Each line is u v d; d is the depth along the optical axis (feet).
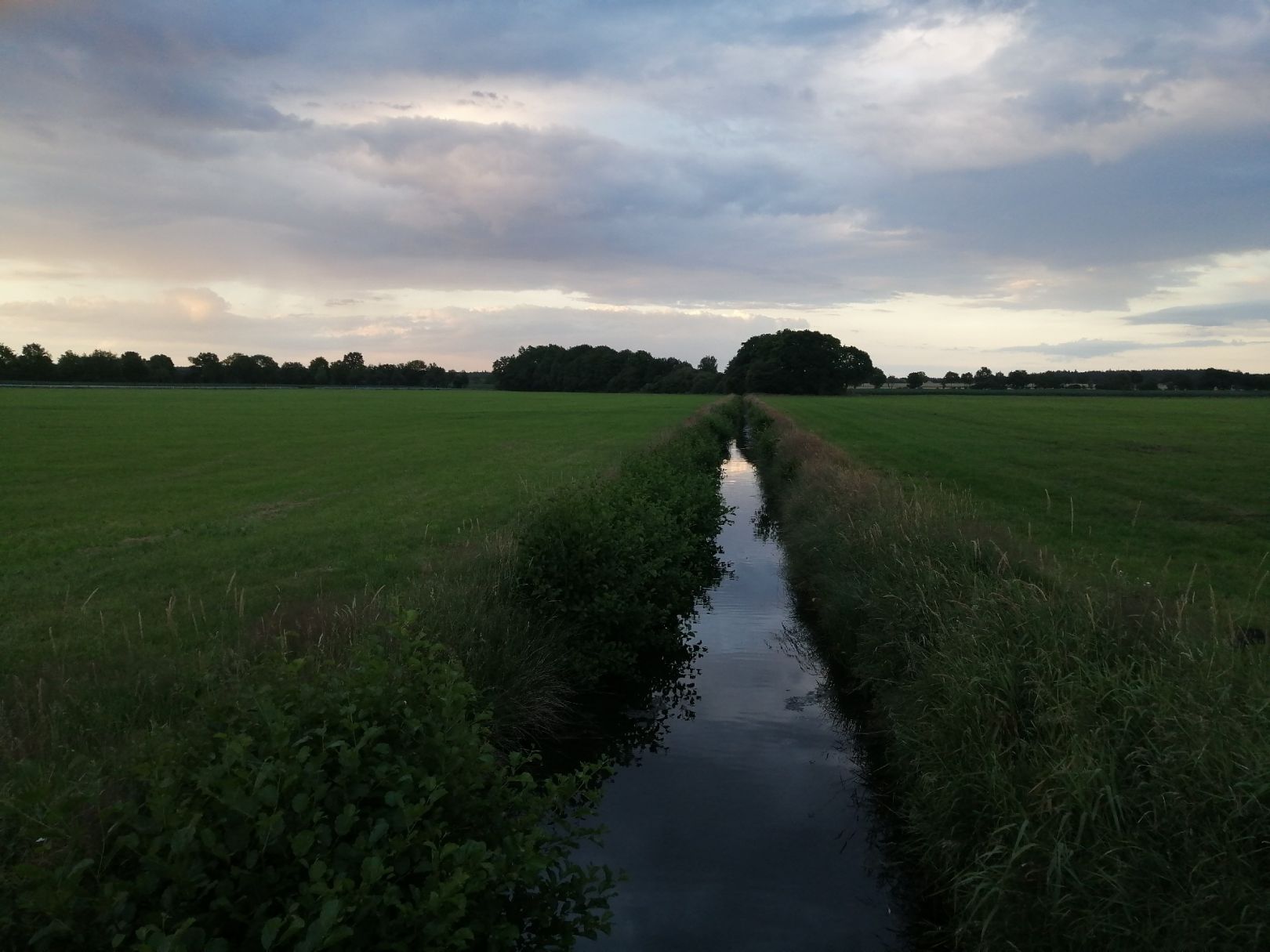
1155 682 15.38
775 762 23.22
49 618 30.42
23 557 43.60
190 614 30.45
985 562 27.07
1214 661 15.84
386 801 10.41
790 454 78.07
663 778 22.27
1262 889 11.34
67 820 10.33
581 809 13.80
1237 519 53.16
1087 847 13.03
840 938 15.60
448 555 38.29
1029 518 53.62
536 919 12.80
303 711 12.37
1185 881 12.04
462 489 72.28
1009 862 13.28
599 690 28.60
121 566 40.78
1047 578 24.11
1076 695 16.07
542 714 23.67
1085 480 73.51
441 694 13.19
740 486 85.87
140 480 80.28
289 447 118.62
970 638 19.75
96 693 19.39
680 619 37.17
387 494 69.77
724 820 20.01
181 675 20.27
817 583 37.22
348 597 30.19
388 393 426.10
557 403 298.76
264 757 10.82
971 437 127.13
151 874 8.92
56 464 93.86
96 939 8.57
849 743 24.48
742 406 262.06
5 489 73.00
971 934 14.39
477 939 11.32
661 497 42.98
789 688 29.07
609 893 16.83
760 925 15.94
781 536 55.77
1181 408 235.20
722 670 30.89
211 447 116.16
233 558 42.75
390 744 12.22
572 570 27.78
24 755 15.67
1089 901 12.53
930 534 30.48
